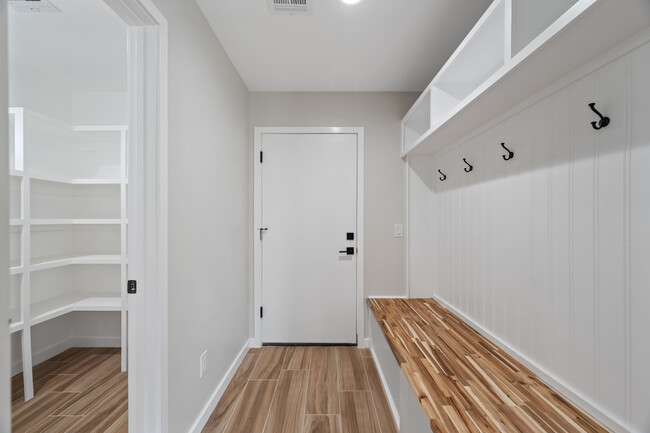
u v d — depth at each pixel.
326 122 2.70
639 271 0.85
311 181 2.71
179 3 1.39
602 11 0.73
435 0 1.57
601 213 0.97
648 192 0.82
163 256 1.22
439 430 0.92
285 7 1.63
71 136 2.65
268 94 2.70
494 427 0.94
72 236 2.63
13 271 1.83
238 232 2.37
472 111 1.47
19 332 2.20
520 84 1.17
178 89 1.38
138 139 1.21
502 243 1.53
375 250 2.69
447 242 2.27
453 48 2.03
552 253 1.18
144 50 1.20
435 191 2.53
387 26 1.79
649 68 0.81
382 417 1.72
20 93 2.30
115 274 2.67
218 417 1.72
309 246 2.71
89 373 2.20
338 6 1.62
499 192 1.55
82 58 2.20
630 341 0.87
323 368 2.29
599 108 0.97
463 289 1.99
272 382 2.10
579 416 0.99
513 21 1.05
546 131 1.21
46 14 1.73
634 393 0.86
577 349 1.05
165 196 1.24
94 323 2.66
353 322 2.71
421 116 2.46
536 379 1.23
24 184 1.89
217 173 1.89
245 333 2.57
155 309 1.21
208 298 1.74
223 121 2.01
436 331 1.78
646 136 0.83
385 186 2.69
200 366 1.62
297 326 2.71
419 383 1.19
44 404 1.84
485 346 1.56
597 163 0.98
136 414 1.20
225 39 1.91
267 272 2.71
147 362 1.21
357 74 2.39
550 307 1.19
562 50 0.92
